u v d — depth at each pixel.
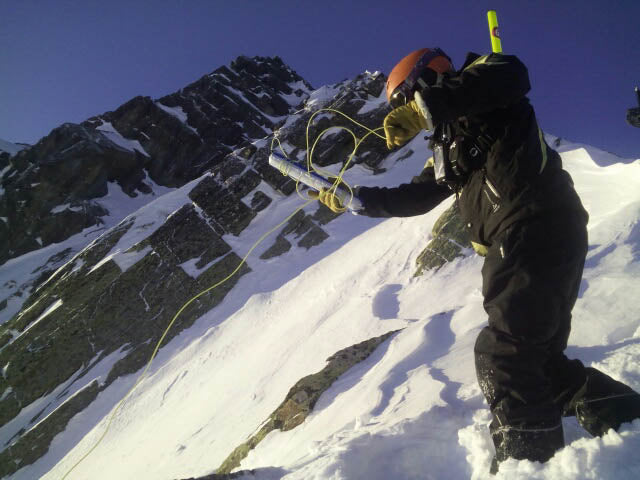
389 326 7.82
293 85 45.38
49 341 14.92
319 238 13.88
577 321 3.01
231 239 15.36
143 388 12.27
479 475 1.72
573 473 1.46
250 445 5.09
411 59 1.84
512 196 1.69
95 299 15.45
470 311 4.66
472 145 1.74
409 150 15.77
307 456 2.17
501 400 1.69
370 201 2.20
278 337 10.38
